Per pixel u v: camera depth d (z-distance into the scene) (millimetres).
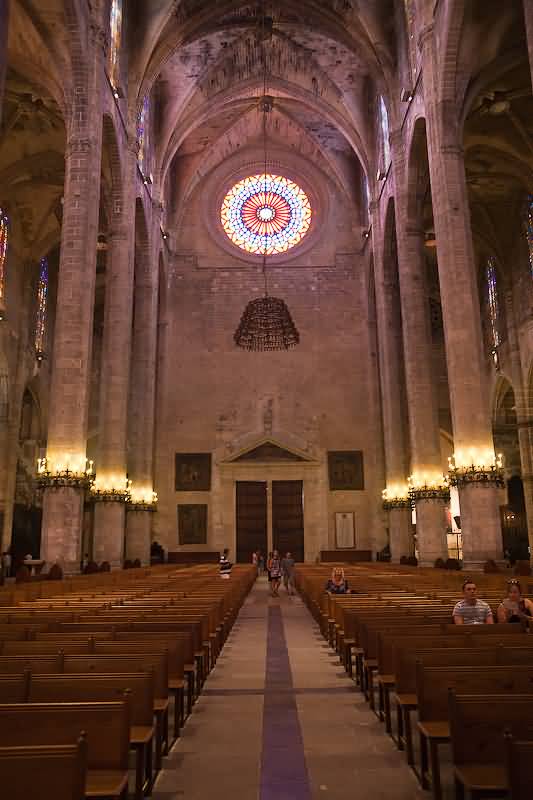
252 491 37438
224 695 8164
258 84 34969
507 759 2984
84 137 21062
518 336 32438
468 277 20141
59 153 27969
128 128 27266
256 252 40375
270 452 37750
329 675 9398
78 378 19406
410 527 30562
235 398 38406
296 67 33844
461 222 20578
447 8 20547
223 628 12141
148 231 32219
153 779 5211
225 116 38125
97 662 5473
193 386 38562
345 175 39969
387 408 31703
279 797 4840
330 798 4812
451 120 21484
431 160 21891
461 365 19625
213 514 36969
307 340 39125
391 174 30062
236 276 40000
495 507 18766
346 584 13547
